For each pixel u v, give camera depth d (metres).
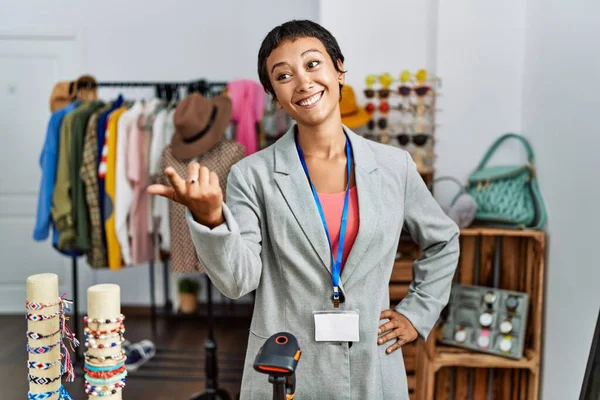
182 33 4.15
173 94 3.23
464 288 2.22
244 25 4.14
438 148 2.40
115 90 4.18
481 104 2.38
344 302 1.18
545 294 2.11
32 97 4.15
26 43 4.13
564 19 1.94
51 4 4.12
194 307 4.00
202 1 4.12
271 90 1.21
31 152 4.17
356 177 1.20
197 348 3.53
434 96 2.39
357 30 2.50
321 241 1.16
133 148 2.74
